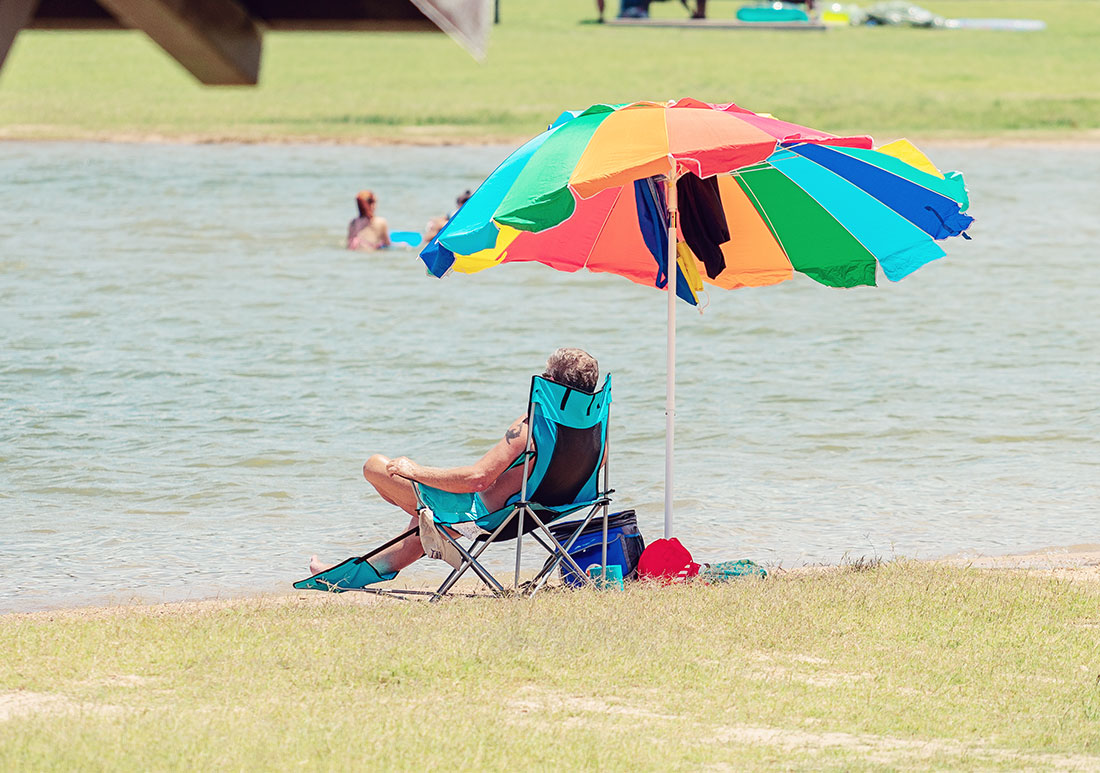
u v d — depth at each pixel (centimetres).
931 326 5741
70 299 6028
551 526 2638
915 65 19888
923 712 1847
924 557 2994
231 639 2138
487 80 17738
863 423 4222
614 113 2555
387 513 3375
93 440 3931
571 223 2897
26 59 19662
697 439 4044
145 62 19738
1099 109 15375
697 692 1916
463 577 2902
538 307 6078
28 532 3161
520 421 2520
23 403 4316
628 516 2678
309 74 18288
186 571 2894
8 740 1603
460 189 10088
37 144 12494
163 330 5434
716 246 2819
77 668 1986
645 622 2211
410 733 1678
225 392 4509
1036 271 7106
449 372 4831
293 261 7175
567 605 2325
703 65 19438
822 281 2919
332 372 4806
